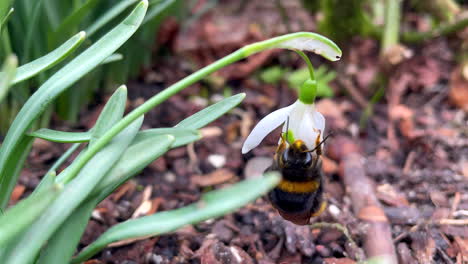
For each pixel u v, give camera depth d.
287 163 0.13
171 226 0.11
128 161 0.13
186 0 0.32
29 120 0.14
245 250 0.19
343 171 0.23
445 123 0.28
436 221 0.20
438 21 0.35
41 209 0.10
